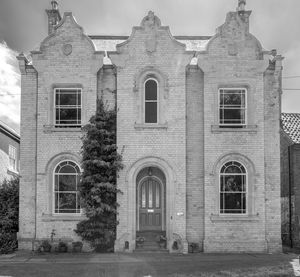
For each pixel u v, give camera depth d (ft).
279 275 47.65
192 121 69.77
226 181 68.69
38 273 50.03
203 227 68.08
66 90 70.85
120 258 60.70
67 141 69.31
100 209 65.72
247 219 67.41
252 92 69.31
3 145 90.43
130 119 68.74
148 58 69.67
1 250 65.92
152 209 69.87
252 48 69.97
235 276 47.21
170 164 68.08
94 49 70.28
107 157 67.72
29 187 69.36
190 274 48.62
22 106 70.54
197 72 70.59
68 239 67.87
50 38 70.64
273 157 69.56
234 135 68.74
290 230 76.07
